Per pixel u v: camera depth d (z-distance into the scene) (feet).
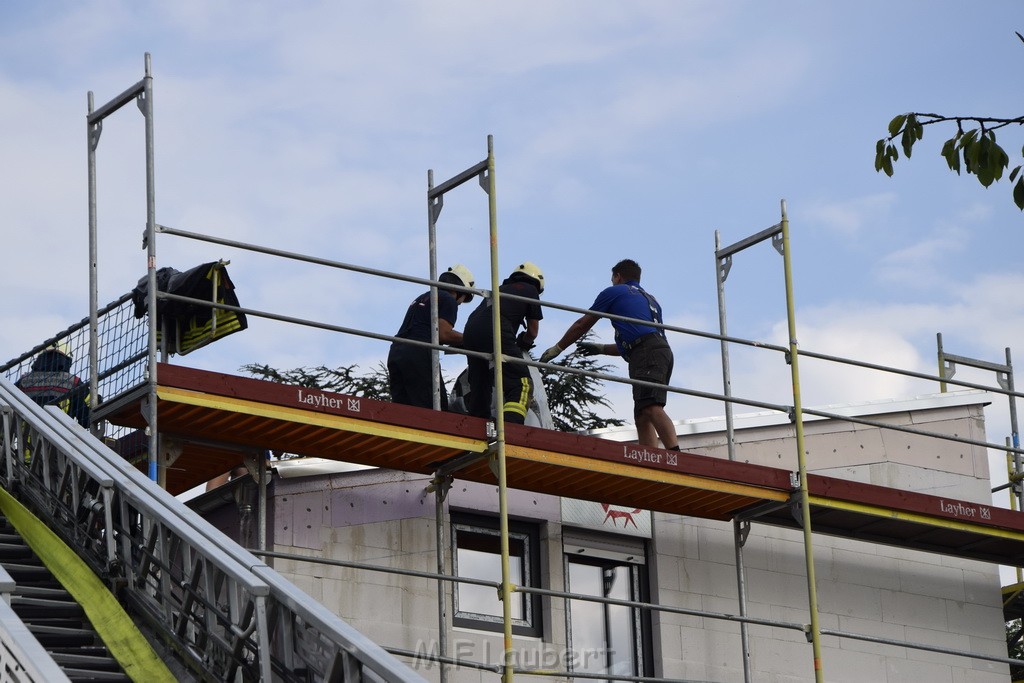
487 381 38.50
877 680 45.32
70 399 35.32
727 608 43.86
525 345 39.58
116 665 24.34
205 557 23.56
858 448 47.32
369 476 39.47
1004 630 47.73
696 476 38.86
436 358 38.06
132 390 31.45
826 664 44.70
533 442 36.40
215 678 23.24
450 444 35.14
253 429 34.14
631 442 39.88
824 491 41.01
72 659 24.04
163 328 33.86
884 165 27.25
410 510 39.86
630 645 42.57
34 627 24.89
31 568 27.30
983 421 49.14
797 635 44.60
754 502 41.04
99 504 27.04
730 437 43.09
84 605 25.89
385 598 38.75
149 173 32.19
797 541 45.55
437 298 38.27
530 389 38.60
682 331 39.63
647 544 43.68
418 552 39.65
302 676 21.97
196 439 34.37
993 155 26.27
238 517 39.24
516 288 39.04
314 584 37.83
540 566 41.83
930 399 48.60
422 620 39.14
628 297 40.42
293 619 22.34
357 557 38.65
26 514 28.91
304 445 35.68
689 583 43.57
